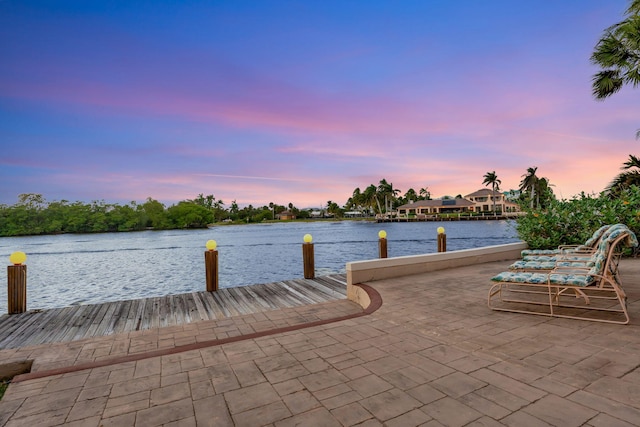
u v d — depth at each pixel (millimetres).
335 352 3059
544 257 5078
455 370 2521
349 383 2414
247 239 51438
